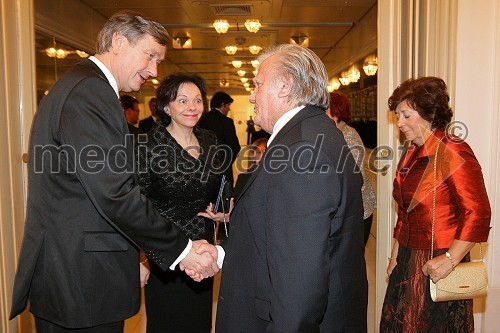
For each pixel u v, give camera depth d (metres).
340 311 1.18
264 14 6.89
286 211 1.07
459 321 1.75
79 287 1.39
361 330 1.25
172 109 2.05
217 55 11.16
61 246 1.38
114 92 1.39
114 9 6.44
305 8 6.50
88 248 1.38
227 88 22.62
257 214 1.20
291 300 1.04
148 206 1.43
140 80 1.55
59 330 1.46
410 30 2.51
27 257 1.41
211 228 2.18
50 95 1.39
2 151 2.38
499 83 2.41
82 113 1.32
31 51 2.55
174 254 1.52
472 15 2.40
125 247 1.45
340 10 6.64
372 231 4.88
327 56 11.55
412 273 1.79
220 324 1.32
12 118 2.46
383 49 2.62
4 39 2.38
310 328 1.06
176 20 7.21
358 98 8.22
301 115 1.21
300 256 1.04
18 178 2.51
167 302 2.17
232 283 1.29
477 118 2.45
